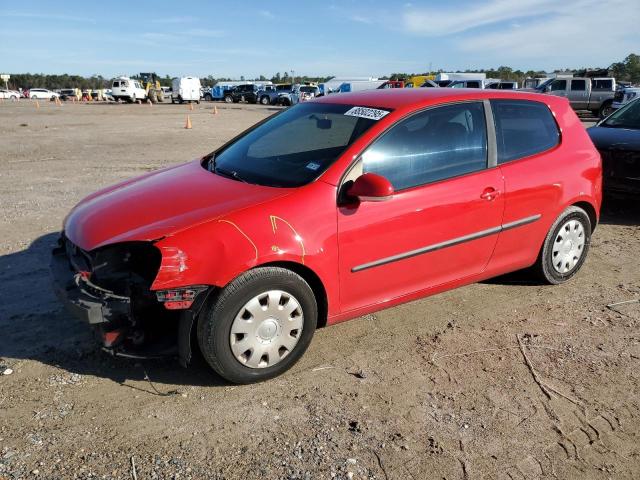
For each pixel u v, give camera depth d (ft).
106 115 92.22
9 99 228.84
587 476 8.66
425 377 11.17
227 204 10.65
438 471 8.64
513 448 9.21
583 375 11.38
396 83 116.88
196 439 9.19
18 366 11.07
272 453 8.91
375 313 13.97
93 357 11.51
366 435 9.40
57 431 9.25
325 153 11.74
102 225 10.66
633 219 23.56
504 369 11.53
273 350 10.68
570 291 15.56
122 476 8.33
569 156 14.99
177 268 9.61
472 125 13.19
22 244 18.35
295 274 10.56
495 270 14.12
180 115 95.40
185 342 9.94
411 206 11.84
